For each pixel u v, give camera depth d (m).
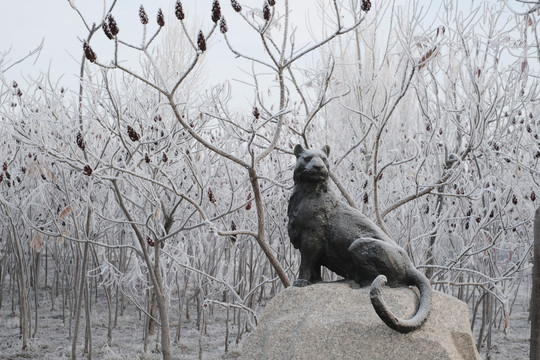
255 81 5.38
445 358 3.40
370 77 6.81
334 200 4.24
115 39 4.17
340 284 4.03
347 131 8.02
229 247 9.84
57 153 6.02
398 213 7.71
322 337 3.59
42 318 11.06
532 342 4.15
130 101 6.55
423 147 7.27
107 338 9.66
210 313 11.80
